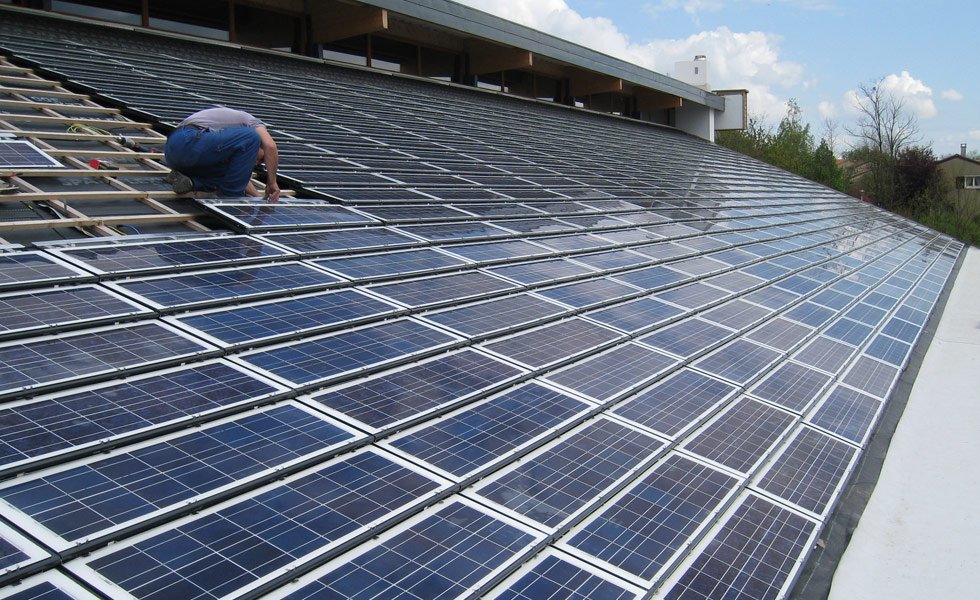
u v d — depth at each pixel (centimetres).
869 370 996
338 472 470
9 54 1457
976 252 3050
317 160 1338
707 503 547
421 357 657
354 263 858
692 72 5166
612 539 471
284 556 383
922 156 6694
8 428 436
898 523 638
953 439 834
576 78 3969
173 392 512
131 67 1641
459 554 420
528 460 539
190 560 366
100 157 1030
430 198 1280
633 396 694
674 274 1190
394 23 2848
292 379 564
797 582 509
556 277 999
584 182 1962
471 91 3216
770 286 1293
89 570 348
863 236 2409
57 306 587
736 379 809
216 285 702
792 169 6378
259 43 2384
